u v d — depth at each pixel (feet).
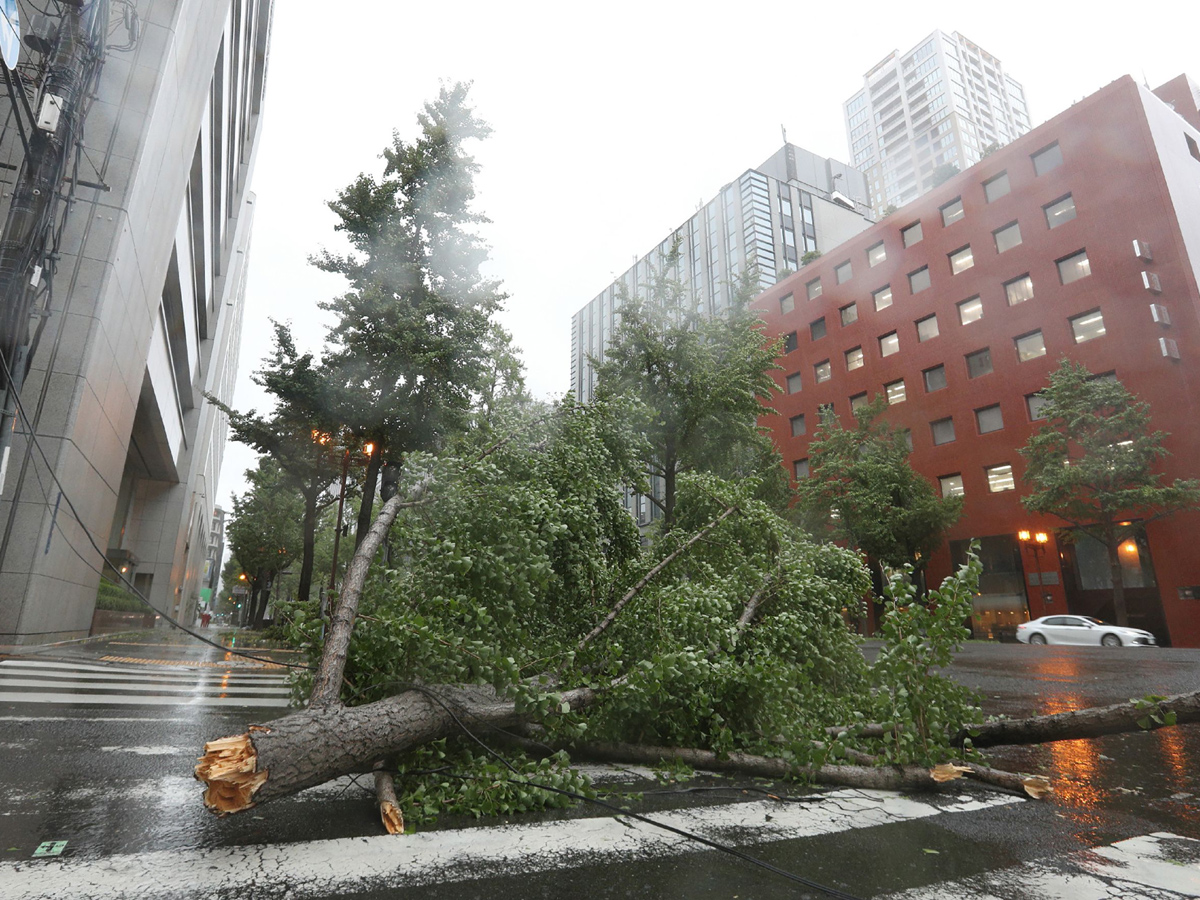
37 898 6.31
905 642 12.37
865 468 102.01
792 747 12.19
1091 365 92.27
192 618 172.65
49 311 32.42
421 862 7.66
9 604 35.70
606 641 15.79
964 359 109.70
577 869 7.59
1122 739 16.99
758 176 229.86
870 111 412.16
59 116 31.78
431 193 58.75
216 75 79.41
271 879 7.00
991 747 15.93
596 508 19.13
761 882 7.34
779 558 19.44
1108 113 96.27
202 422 125.90
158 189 50.65
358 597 11.98
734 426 57.31
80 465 41.63
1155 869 7.95
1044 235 101.04
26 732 14.85
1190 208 92.53
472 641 11.92
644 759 13.38
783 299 148.97
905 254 122.62
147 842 8.05
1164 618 81.20
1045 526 95.09
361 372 56.24
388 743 9.70
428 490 14.49
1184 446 81.10
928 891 7.18
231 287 137.49
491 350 63.98
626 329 60.23
